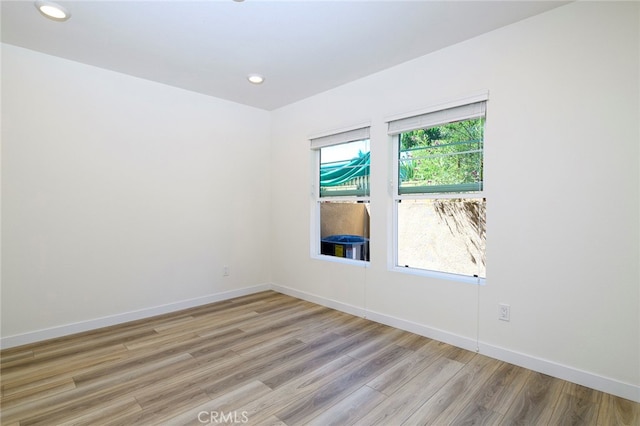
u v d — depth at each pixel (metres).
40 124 2.78
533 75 2.24
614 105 1.96
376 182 3.20
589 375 2.05
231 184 4.07
